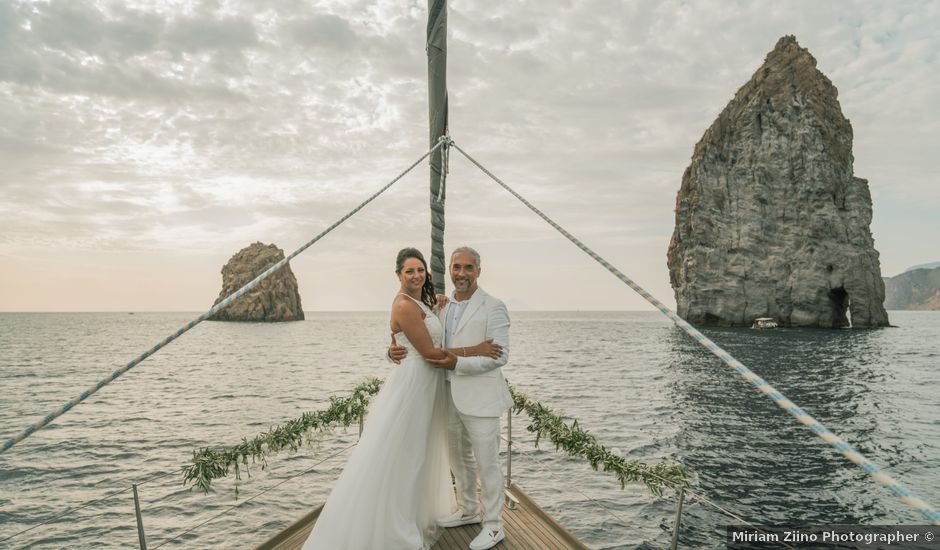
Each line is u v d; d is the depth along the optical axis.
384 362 53.53
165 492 14.80
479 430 4.17
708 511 13.82
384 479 3.81
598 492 14.80
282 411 26.83
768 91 100.38
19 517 13.48
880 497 15.45
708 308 98.69
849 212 92.94
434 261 5.73
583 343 82.81
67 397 33.06
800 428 24.16
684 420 25.28
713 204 99.44
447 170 5.80
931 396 33.72
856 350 61.72
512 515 5.09
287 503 13.88
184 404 29.48
